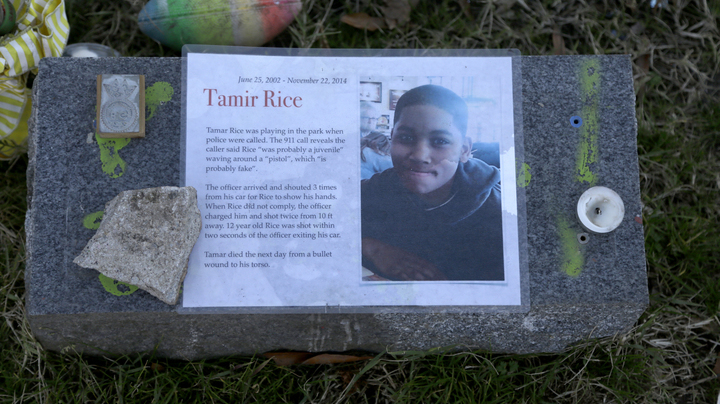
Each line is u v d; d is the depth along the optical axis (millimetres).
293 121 1645
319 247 1600
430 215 1622
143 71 1650
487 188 1638
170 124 1634
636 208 1643
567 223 1629
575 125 1678
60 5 1793
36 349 1735
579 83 1698
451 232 1615
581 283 1601
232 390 1720
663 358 1870
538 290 1596
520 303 1591
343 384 1792
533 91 1689
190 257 1570
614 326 1688
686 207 2041
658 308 1884
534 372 1787
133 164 1612
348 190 1623
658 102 2145
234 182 1609
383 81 1676
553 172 1654
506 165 1650
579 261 1611
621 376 1783
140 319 1572
